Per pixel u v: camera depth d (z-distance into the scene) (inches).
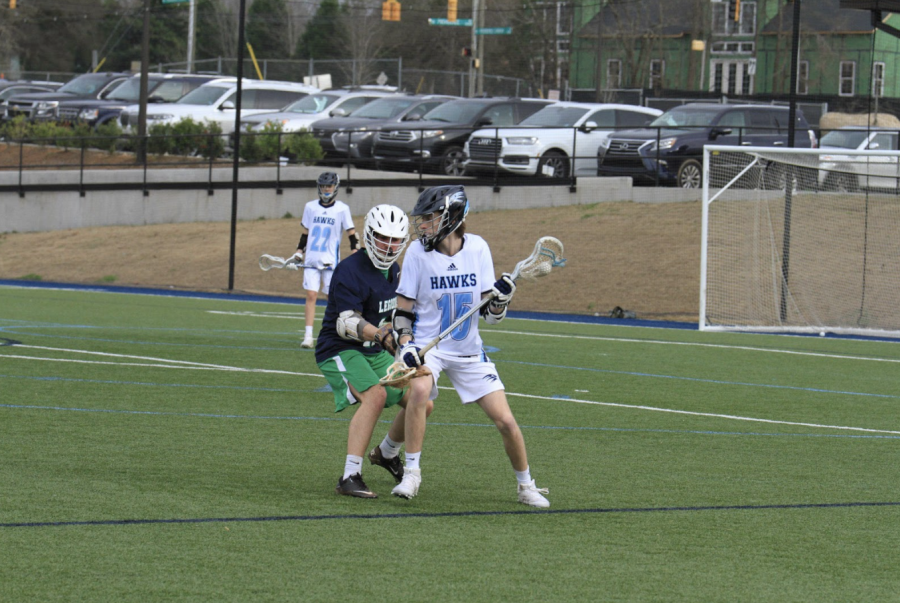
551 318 2276.1
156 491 734.5
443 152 3245.6
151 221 3528.5
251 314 2127.2
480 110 3319.4
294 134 3476.9
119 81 4557.1
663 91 4515.3
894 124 3838.6
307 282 1562.5
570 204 3097.9
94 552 593.9
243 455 864.9
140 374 1284.4
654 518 703.1
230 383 1238.3
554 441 968.9
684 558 613.3
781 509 736.3
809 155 2412.6
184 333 1740.9
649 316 2290.8
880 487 812.6
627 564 599.5
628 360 1569.9
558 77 7332.7
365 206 3299.7
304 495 737.0
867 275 2289.6
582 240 2751.0
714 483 812.0
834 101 4301.2
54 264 3132.4
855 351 1787.6
